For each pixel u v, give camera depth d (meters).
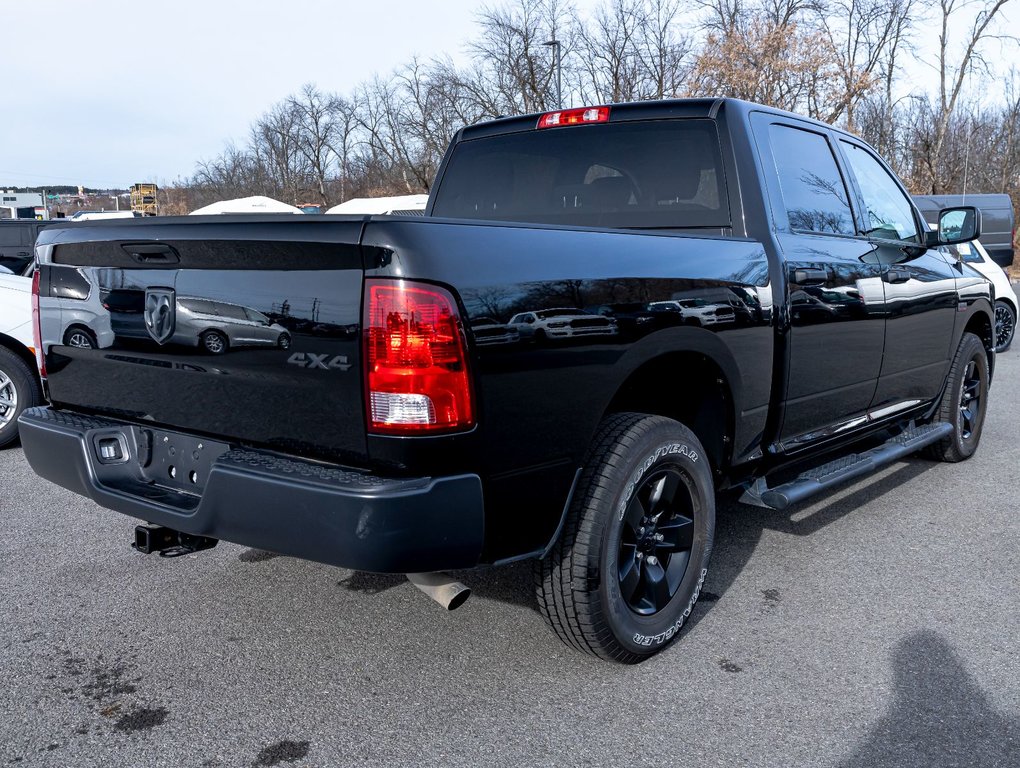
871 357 4.18
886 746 2.51
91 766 2.43
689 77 30.25
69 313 3.05
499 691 2.83
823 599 3.54
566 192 4.11
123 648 3.12
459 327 2.25
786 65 28.19
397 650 3.11
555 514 2.61
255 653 3.09
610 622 2.80
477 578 3.75
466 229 2.34
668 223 3.75
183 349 2.65
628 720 2.66
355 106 55.56
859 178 4.49
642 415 2.92
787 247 3.58
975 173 35.72
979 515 4.61
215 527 2.49
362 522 2.22
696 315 2.98
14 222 11.12
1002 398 7.96
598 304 2.62
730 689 2.83
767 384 3.42
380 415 2.24
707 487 3.12
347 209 21.47
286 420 2.45
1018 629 3.26
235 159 63.03
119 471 2.98
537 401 2.46
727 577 3.76
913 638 3.19
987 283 5.60
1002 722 2.64
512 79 42.47
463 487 2.31
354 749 2.52
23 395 5.98
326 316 2.29
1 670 2.96
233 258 2.46
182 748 2.52
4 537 4.25
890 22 35.38
